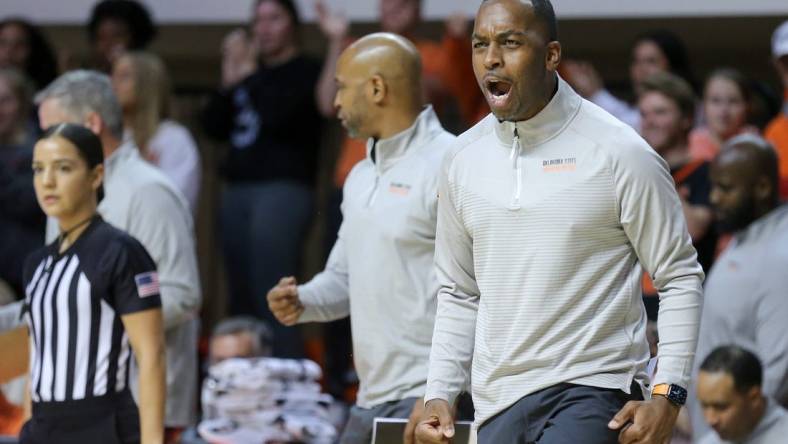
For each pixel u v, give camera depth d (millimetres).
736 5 19906
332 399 16781
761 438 13070
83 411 10625
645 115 15750
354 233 10859
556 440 8523
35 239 16781
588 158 8648
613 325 8703
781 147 16547
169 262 12859
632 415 8406
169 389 13039
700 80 22031
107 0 19688
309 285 11117
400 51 10938
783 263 14125
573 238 8641
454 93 18328
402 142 10828
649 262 8711
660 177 8594
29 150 17031
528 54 8531
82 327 10648
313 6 20953
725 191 14383
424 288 10648
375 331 10711
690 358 8547
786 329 14039
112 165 12859
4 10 22094
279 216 18812
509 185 8797
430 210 10617
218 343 15688
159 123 15891
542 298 8695
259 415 14398
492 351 8883
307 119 19047
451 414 9023
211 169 23906
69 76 12750
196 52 22891
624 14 20219
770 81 21828
